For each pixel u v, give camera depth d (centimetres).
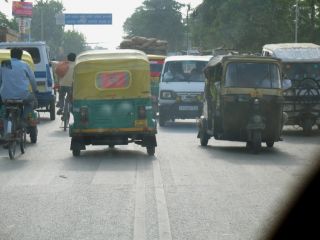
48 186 1388
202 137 2152
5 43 3106
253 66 2022
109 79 1872
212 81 2119
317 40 7344
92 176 1512
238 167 1662
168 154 1933
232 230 1013
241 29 7362
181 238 968
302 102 2636
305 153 1983
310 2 7288
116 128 1869
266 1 7344
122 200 1234
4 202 1227
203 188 1357
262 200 1231
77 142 1878
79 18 10719
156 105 3306
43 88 3102
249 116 1975
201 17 9481
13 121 1822
